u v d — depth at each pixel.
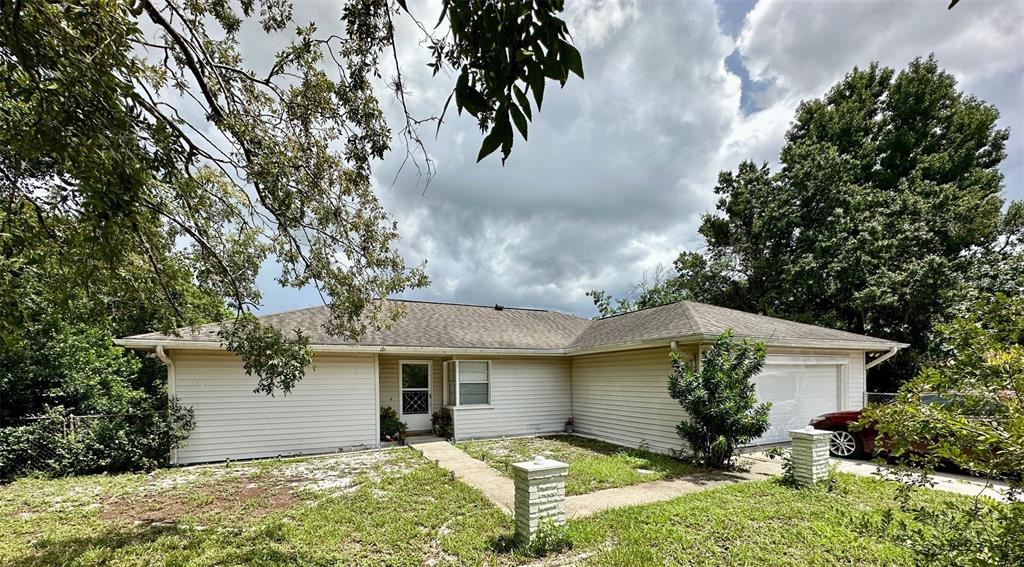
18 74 2.68
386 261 6.25
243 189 5.29
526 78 1.62
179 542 4.99
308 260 5.79
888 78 21.47
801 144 21.19
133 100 3.09
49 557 4.64
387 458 9.53
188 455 9.30
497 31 1.63
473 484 7.30
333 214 5.59
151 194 3.79
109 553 4.73
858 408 11.21
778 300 19.72
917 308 15.66
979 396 2.40
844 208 18.22
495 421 12.58
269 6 4.46
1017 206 17.50
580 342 13.02
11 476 7.92
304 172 5.30
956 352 2.68
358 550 4.81
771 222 20.12
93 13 2.71
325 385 10.64
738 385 7.96
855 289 17.06
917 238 16.14
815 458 6.66
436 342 11.91
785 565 4.21
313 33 4.55
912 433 2.45
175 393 9.32
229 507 6.32
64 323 10.59
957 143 19.36
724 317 10.94
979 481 6.64
